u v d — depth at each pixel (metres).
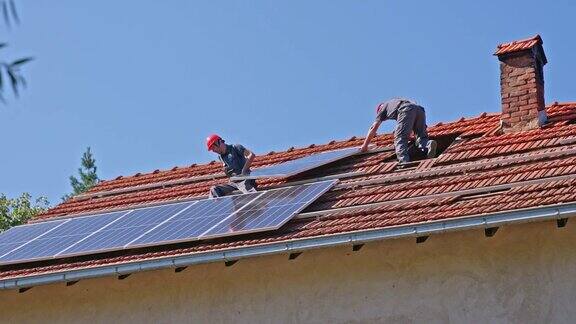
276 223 37.47
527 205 33.78
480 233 35.06
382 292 36.22
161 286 39.62
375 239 35.12
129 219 43.44
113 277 40.06
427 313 35.44
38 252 41.84
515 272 34.44
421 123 44.38
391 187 40.34
